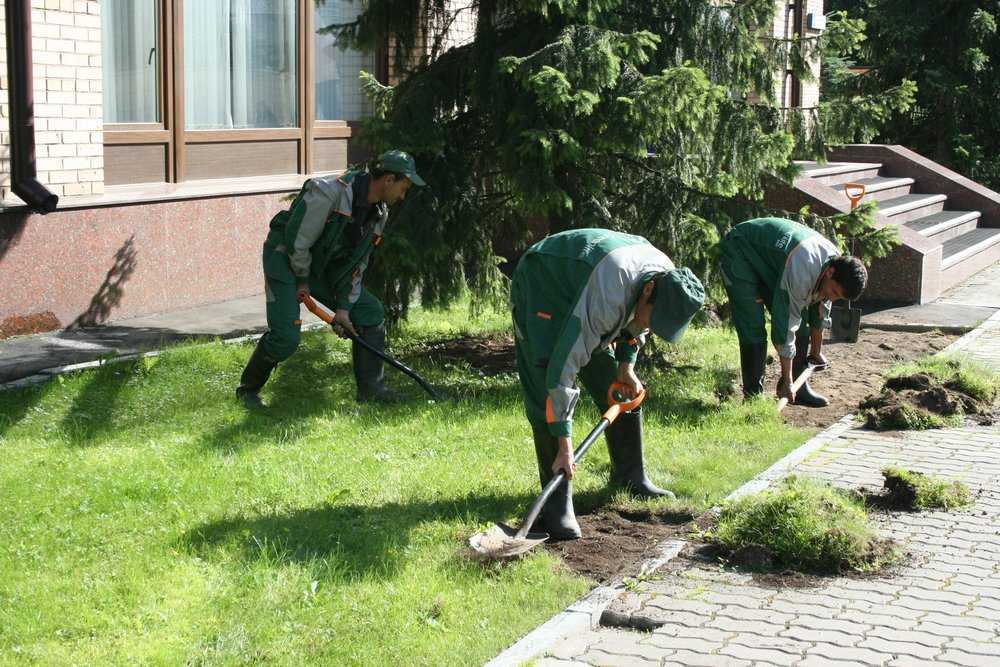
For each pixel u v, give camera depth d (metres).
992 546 5.05
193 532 4.90
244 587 4.39
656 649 4.04
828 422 7.33
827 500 5.13
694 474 6.04
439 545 4.90
